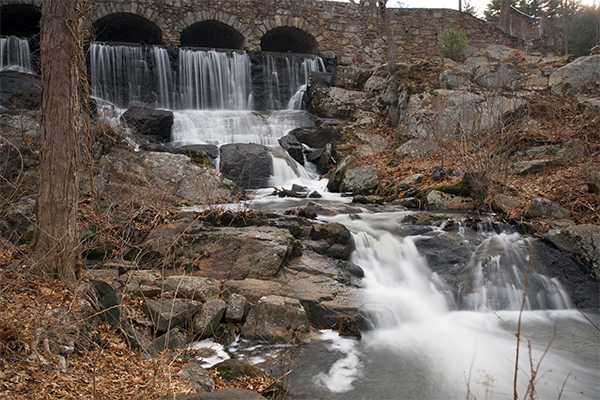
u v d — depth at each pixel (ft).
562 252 23.30
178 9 57.57
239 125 48.47
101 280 16.24
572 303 21.42
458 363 15.53
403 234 25.44
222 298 18.17
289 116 52.01
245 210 25.07
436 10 65.26
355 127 49.08
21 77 39.73
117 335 14.34
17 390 9.90
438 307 20.67
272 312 16.90
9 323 11.76
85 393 10.68
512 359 15.98
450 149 37.22
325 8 63.36
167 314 15.71
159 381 12.11
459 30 58.23
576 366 15.56
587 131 35.96
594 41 86.89
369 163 41.57
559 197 28.02
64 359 11.70
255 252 20.57
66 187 15.39
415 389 13.74
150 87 53.16
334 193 36.78
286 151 43.73
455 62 54.95
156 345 14.67
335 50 63.57
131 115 42.19
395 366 15.14
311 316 17.97
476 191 29.86
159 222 23.39
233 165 38.99
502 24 81.61
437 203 30.32
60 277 15.06
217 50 56.08
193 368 13.20
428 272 22.70
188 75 54.80
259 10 60.85
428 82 48.16
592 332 18.52
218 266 20.51
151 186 27.12
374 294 19.92
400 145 44.09
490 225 26.03
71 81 15.37
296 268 20.84
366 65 63.21
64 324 12.53
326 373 14.48
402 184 34.60
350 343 16.67
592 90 42.63
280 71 58.54
